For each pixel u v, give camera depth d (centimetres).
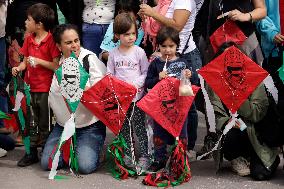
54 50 569
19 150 629
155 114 520
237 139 532
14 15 636
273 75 580
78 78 532
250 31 568
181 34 573
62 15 692
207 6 600
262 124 529
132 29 539
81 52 556
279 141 527
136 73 549
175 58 538
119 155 535
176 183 511
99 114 538
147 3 605
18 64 644
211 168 560
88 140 550
